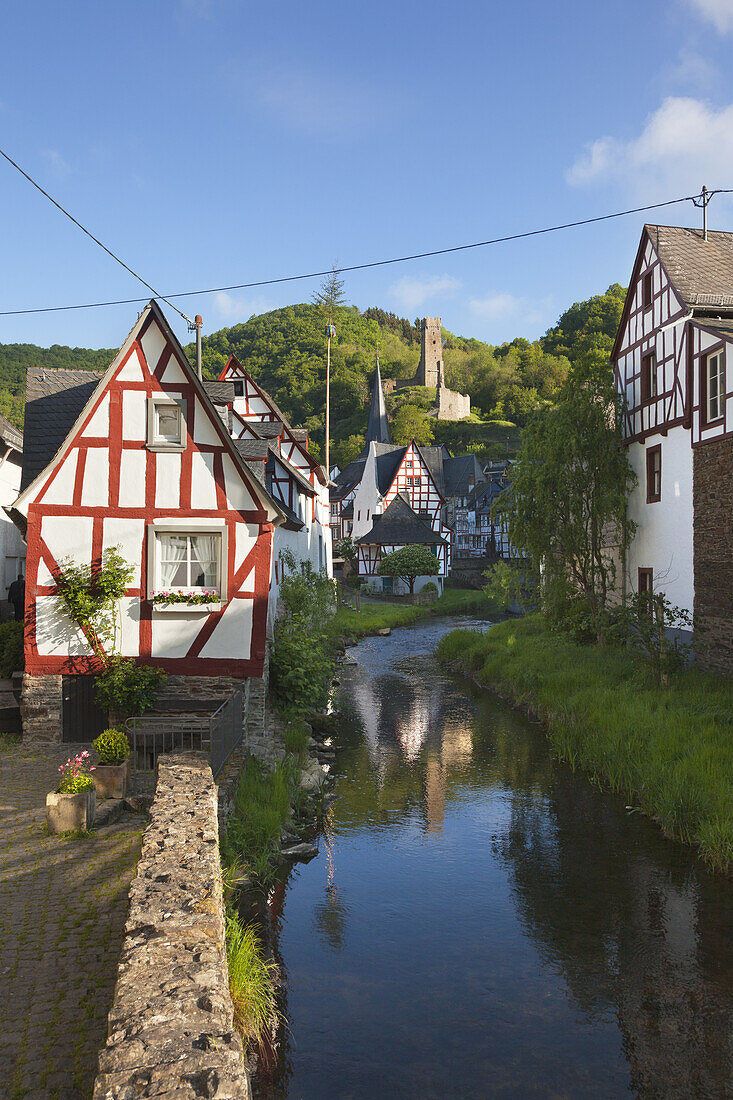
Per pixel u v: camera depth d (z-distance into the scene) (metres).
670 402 20.03
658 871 9.69
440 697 20.48
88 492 12.88
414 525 54.47
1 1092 4.52
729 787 10.77
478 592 55.50
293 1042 6.41
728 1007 6.92
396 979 7.39
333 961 7.70
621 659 19.89
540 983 7.33
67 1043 5.00
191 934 4.71
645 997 7.08
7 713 13.67
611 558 23.02
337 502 70.12
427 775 13.75
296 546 24.62
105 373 12.91
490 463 86.38
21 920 6.70
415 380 129.88
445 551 56.00
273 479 21.94
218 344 121.12
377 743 15.96
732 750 12.09
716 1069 6.12
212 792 8.03
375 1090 5.84
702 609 18.36
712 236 21.88
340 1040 6.45
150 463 12.96
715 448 17.70
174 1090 3.12
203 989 4.04
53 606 12.88
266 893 9.12
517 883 9.43
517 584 25.80
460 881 9.52
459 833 11.06
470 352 175.88
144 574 12.95
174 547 13.10
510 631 27.06
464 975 7.46
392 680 23.00
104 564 12.88
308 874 9.73
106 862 8.00
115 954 6.14
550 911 8.71
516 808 12.02
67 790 8.89
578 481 22.59
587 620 22.27
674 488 19.81
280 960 7.72
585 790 12.80
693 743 12.66
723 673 17.30
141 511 12.94
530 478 23.11
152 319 12.89
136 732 11.62
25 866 7.87
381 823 11.48
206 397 12.94
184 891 5.38
